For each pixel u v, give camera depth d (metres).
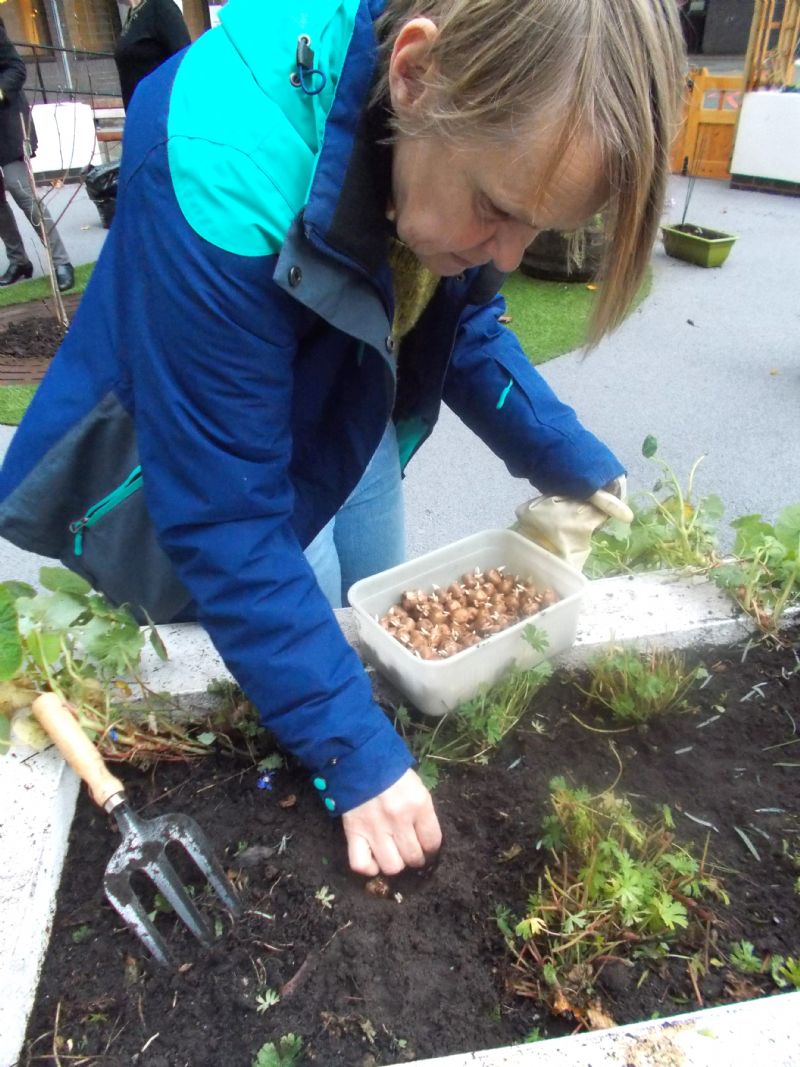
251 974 1.04
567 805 1.15
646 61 0.78
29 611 1.27
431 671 1.26
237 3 0.98
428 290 1.40
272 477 1.04
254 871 1.16
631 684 1.39
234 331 0.93
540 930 1.05
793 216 6.60
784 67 7.06
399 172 0.94
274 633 1.04
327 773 1.08
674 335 4.54
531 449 1.56
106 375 1.17
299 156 0.93
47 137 8.55
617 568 1.74
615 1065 0.84
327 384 1.22
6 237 5.58
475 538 1.57
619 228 0.88
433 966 1.04
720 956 1.03
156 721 1.34
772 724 1.38
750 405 3.76
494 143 0.80
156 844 1.09
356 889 1.13
